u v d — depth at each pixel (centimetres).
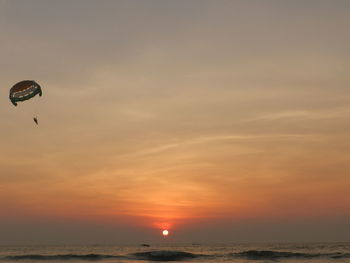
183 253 9419
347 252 10550
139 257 9075
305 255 9338
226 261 8025
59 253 11731
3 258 8850
